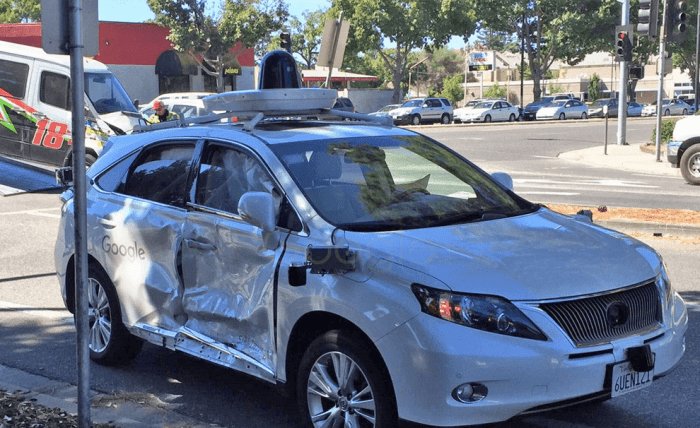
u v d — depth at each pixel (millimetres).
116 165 6121
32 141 16984
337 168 5070
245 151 5207
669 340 4387
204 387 5703
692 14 72250
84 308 4020
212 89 50312
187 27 46031
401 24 63000
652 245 10828
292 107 5914
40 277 9398
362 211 4770
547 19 65750
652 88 106375
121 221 5773
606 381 4055
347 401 4293
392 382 4027
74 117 3848
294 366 4641
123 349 5984
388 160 5340
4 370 6062
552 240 4582
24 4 81250
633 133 38875
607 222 12031
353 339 4195
